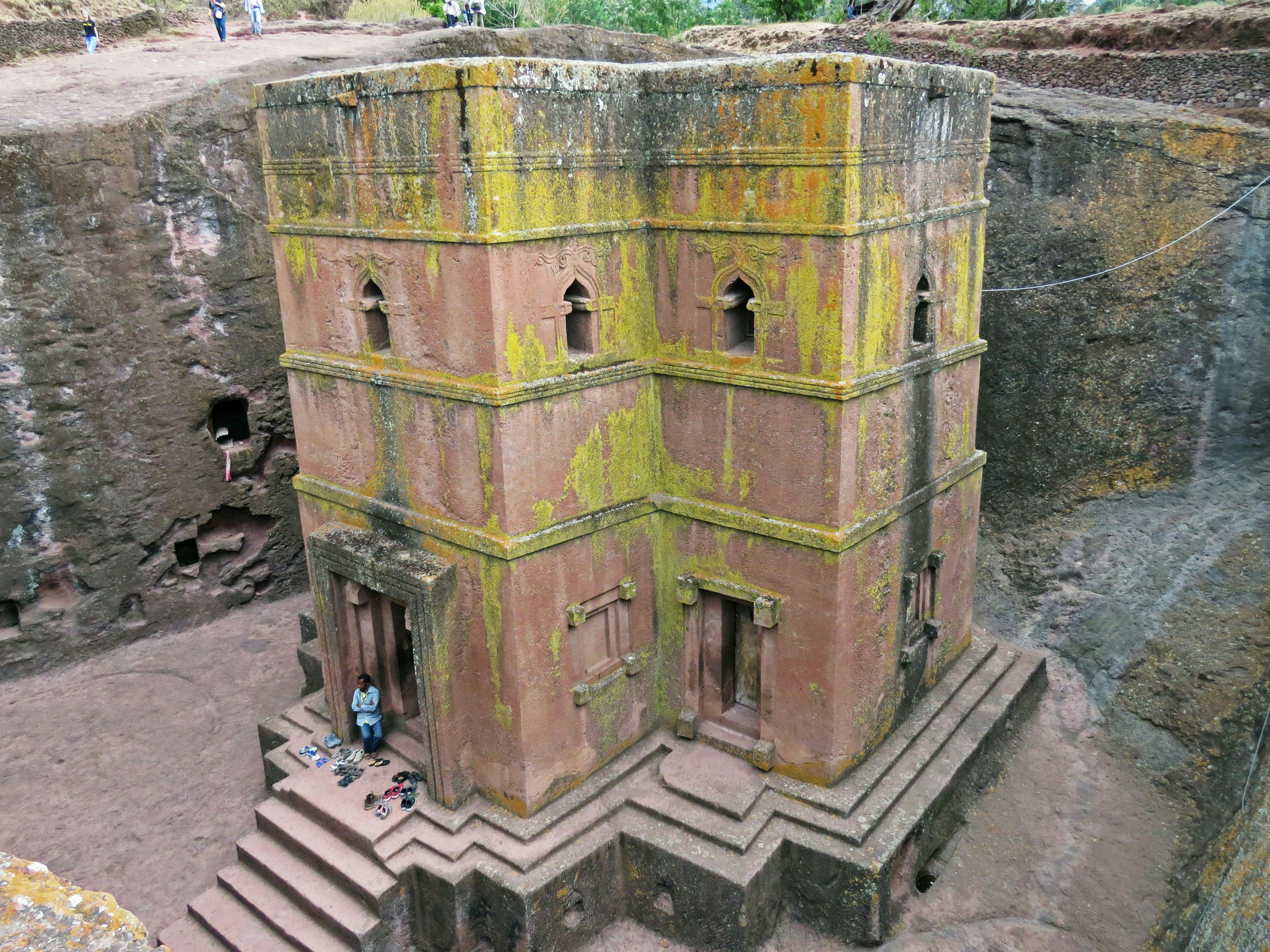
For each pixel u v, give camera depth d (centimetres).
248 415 1512
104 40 2134
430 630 923
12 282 1276
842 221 821
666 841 949
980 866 1023
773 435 923
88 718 1309
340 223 943
